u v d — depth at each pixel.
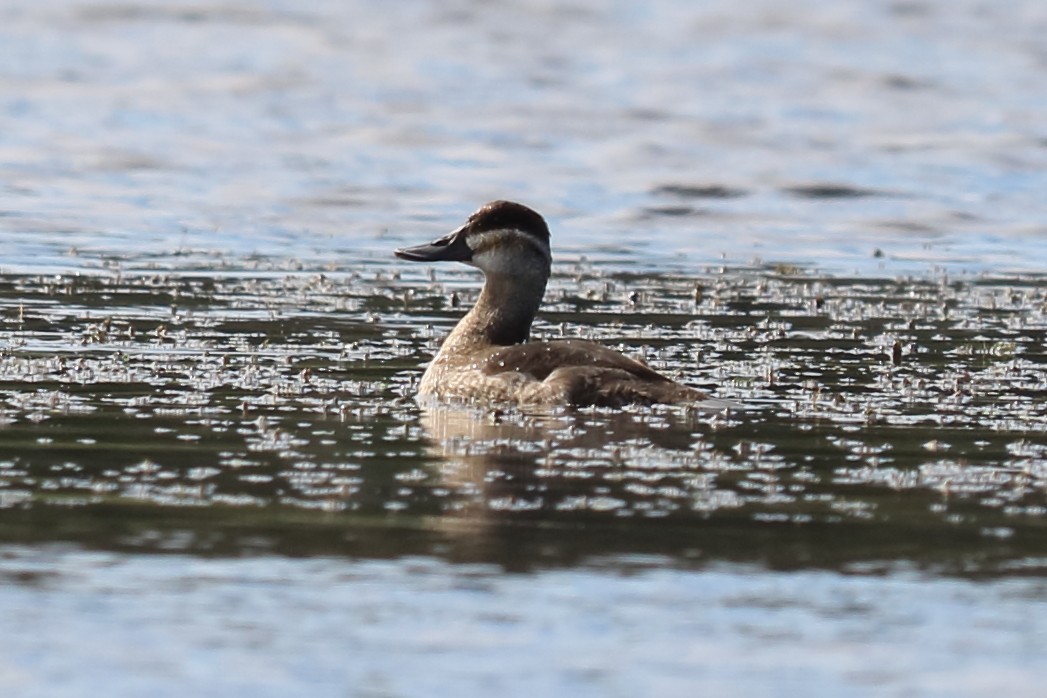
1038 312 20.62
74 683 8.43
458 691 8.41
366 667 8.67
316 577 9.88
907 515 11.36
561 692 8.43
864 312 20.58
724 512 11.34
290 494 11.59
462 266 24.12
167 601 9.47
